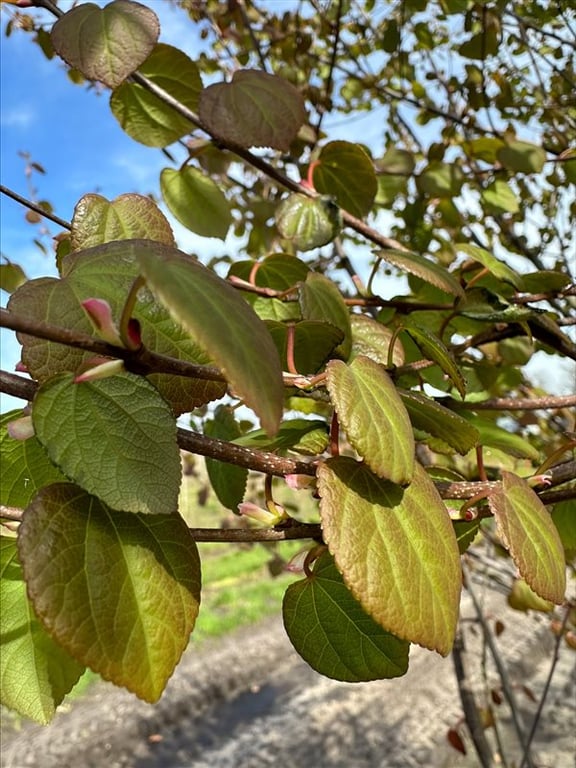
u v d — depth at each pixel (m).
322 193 0.45
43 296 0.18
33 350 0.17
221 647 2.79
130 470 0.16
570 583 0.91
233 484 0.34
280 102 0.36
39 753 1.87
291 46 0.69
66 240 0.27
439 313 0.40
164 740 2.04
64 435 0.16
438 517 0.19
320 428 0.29
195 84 0.42
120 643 0.15
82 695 2.28
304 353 0.28
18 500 0.19
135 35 0.30
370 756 1.84
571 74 0.63
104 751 1.93
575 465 0.26
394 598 0.17
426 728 1.95
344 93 0.77
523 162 0.50
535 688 2.03
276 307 0.37
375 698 2.21
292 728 2.07
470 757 1.72
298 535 0.20
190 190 0.42
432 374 0.40
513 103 0.61
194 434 0.18
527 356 0.47
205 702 2.29
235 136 0.35
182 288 0.13
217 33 0.67
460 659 0.69
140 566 0.16
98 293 0.18
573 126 0.62
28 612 0.18
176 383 0.19
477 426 0.37
